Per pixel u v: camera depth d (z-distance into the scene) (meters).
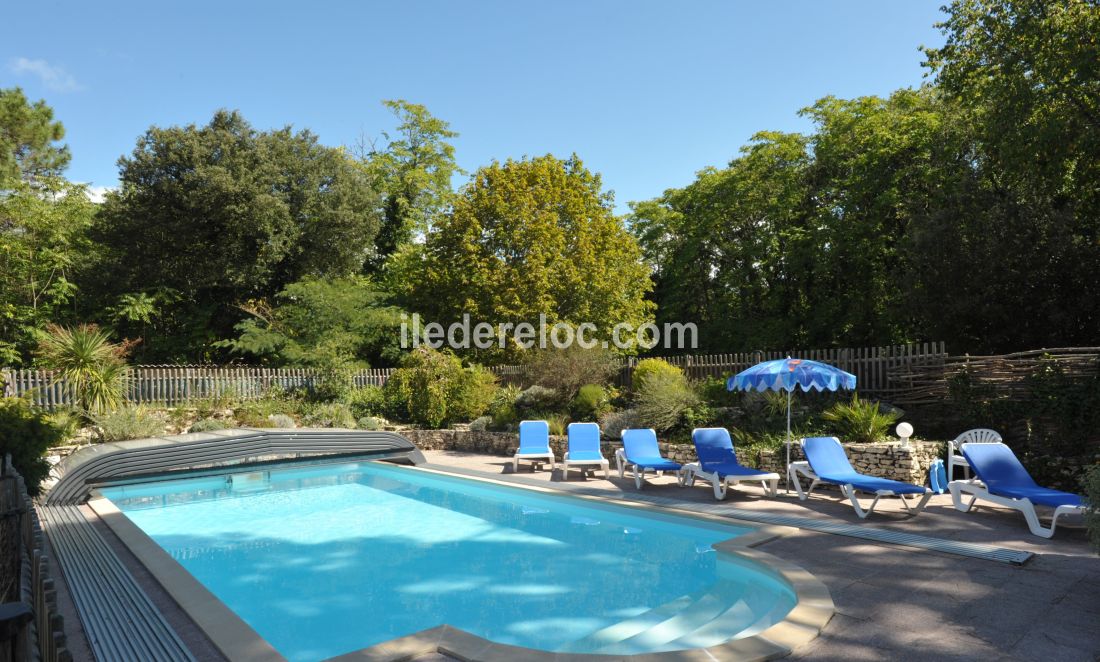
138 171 25.53
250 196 25.84
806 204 29.09
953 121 21.83
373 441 14.09
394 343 26.41
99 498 10.29
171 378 17.92
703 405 13.58
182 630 4.73
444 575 6.83
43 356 15.98
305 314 25.34
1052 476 9.36
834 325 27.77
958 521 7.88
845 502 9.28
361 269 33.62
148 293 27.45
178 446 11.78
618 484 11.30
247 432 13.41
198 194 24.86
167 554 6.66
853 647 4.20
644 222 36.75
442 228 27.27
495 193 26.14
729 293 33.00
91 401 15.20
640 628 5.20
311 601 6.12
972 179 19.48
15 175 26.58
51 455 13.02
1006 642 4.22
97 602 5.34
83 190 31.41
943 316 18.58
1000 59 17.86
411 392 18.80
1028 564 5.99
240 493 11.98
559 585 6.41
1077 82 16.11
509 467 12.74
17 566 4.79
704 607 5.62
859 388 13.45
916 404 12.52
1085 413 10.04
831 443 9.64
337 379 20.42
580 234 26.27
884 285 25.38
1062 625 4.50
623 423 14.41
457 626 5.41
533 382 18.59
